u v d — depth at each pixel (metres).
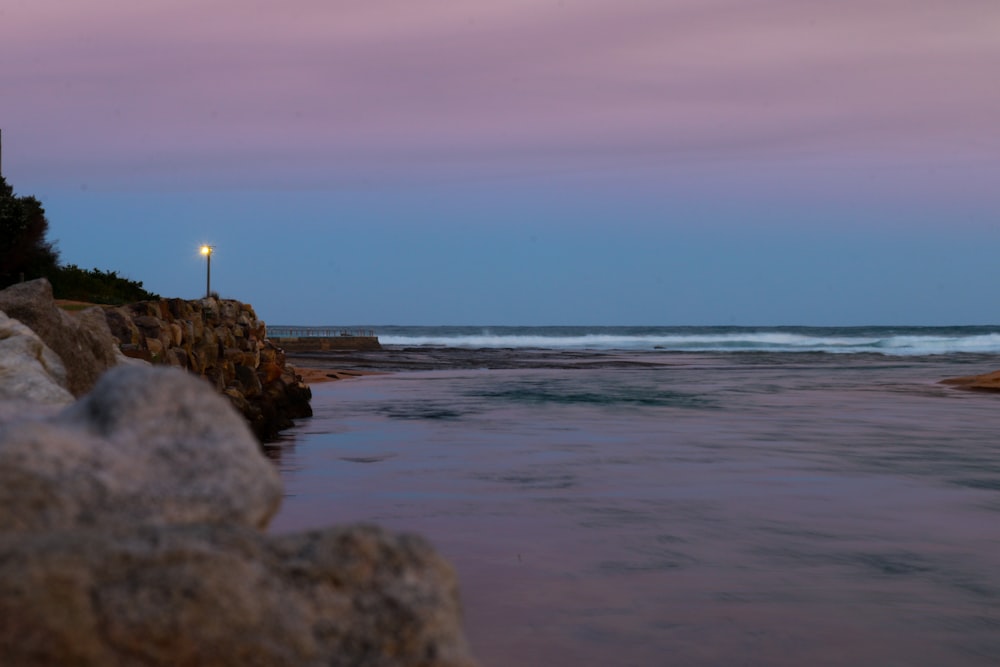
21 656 2.62
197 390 3.50
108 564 2.75
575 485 15.92
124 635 2.68
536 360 79.56
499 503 14.32
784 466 18.19
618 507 14.06
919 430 24.75
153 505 3.11
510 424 26.08
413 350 106.88
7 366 7.15
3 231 50.50
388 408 31.53
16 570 2.66
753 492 15.34
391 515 13.41
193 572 2.78
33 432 3.14
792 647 8.28
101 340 10.16
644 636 8.52
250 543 2.95
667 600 9.55
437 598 3.00
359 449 20.52
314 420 27.33
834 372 58.75
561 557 11.14
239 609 2.79
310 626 2.87
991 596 9.75
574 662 7.90
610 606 9.34
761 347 130.25
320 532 3.08
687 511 13.81
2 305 8.88
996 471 17.66
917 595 9.77
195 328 24.83
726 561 11.00
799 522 13.09
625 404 33.34
